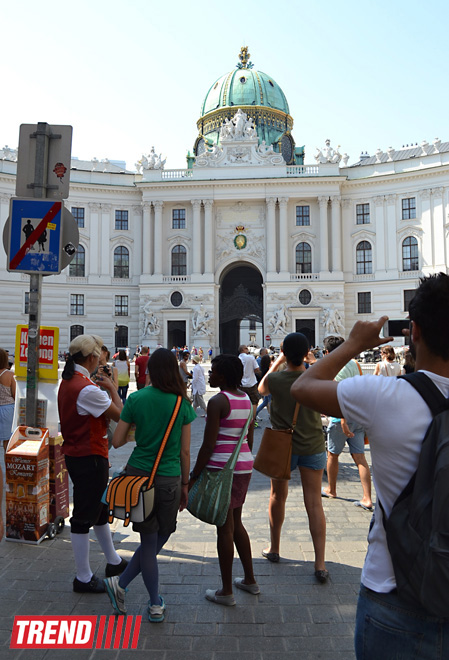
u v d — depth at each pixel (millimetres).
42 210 7266
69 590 6004
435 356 2771
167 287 55781
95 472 6070
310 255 56844
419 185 53844
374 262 55594
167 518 5375
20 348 8195
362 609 2734
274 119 64812
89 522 5969
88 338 6496
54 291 55375
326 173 56156
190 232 57250
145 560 5297
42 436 7637
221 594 5691
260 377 19266
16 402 8227
